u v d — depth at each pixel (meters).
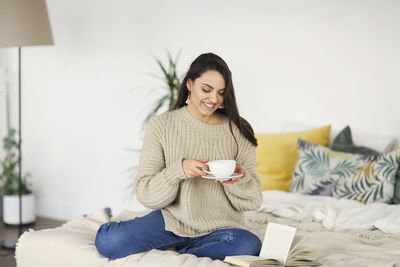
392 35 3.05
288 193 2.77
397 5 3.02
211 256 1.73
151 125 1.91
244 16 3.44
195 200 1.82
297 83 3.32
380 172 2.69
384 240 2.09
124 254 1.75
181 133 1.88
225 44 3.52
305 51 3.28
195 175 1.69
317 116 3.28
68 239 1.88
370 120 3.14
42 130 4.20
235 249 1.69
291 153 3.09
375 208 2.43
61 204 4.18
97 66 3.94
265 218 2.40
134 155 3.85
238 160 1.95
